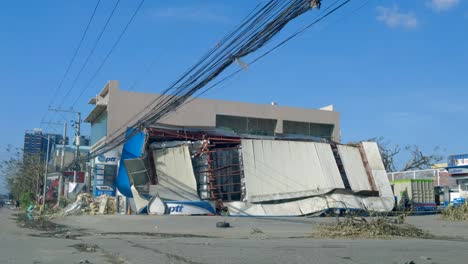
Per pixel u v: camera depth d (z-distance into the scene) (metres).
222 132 45.72
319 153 41.03
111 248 13.43
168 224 26.86
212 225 26.23
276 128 56.47
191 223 27.50
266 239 17.69
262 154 39.31
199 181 39.16
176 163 39.06
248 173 38.09
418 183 44.28
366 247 13.74
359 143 43.94
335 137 60.41
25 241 16.17
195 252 12.27
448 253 12.23
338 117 60.94
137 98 48.38
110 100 47.38
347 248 13.40
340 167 42.00
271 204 37.25
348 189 39.91
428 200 44.25
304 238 18.27
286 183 38.62
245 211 36.09
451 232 21.83
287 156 39.94
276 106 56.84
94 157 40.75
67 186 56.88
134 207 36.03
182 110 50.66
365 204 38.97
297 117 58.09
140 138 39.22
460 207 31.94
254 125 55.75
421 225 26.52
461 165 43.62
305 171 39.69
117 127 47.03
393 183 45.91
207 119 52.00
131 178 37.25
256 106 55.44
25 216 41.38
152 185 37.09
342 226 19.70
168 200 35.84
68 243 15.40
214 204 36.94
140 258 11.02
